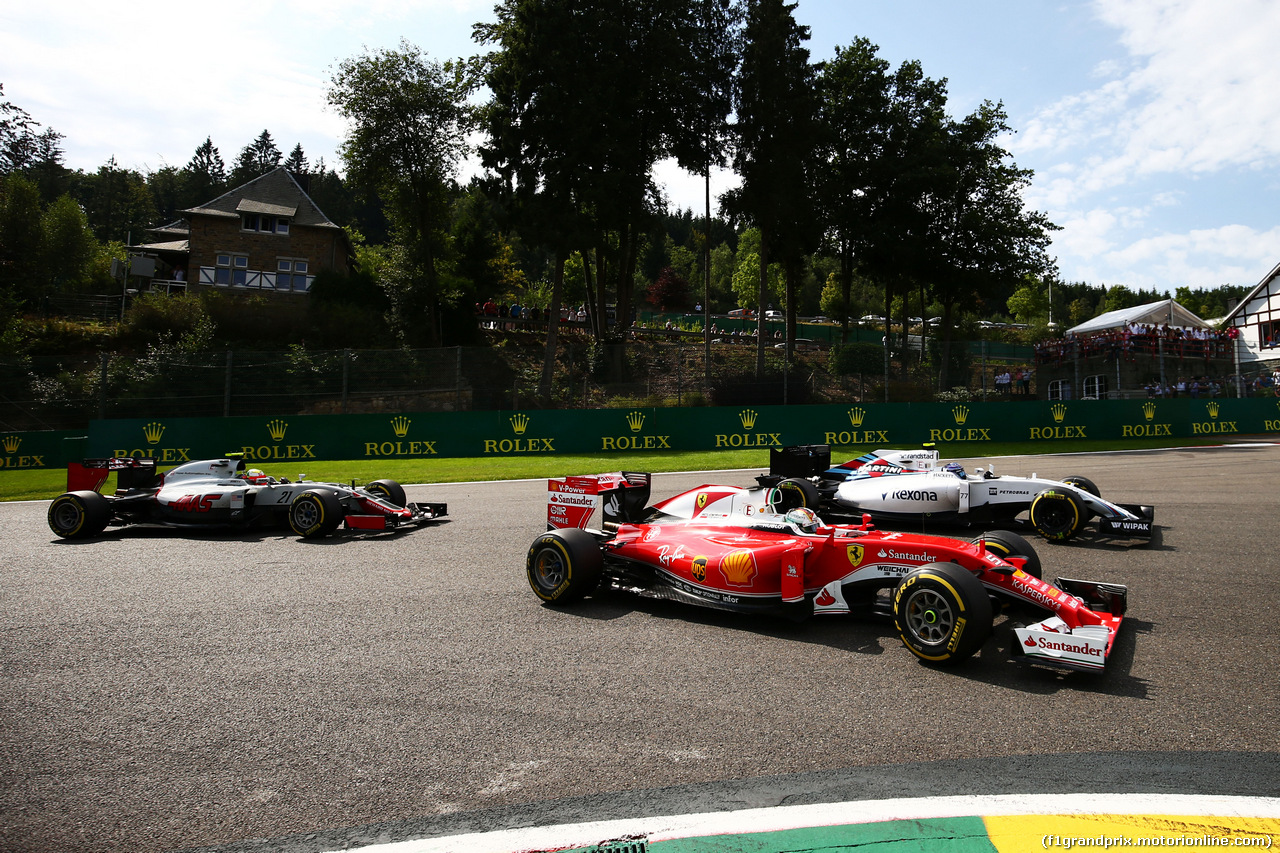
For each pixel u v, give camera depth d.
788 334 37.00
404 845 2.74
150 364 25.94
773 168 29.84
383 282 35.88
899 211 34.06
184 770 3.42
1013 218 34.56
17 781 3.36
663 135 32.28
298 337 32.38
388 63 34.25
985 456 20.89
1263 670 4.36
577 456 22.02
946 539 5.29
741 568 5.54
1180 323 45.22
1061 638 4.21
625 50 28.91
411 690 4.34
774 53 29.72
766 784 3.13
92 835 2.90
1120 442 24.25
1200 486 12.94
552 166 27.28
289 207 39.09
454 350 28.83
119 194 98.31
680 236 141.62
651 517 7.13
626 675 4.51
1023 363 35.88
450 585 6.93
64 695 4.37
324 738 3.72
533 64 27.41
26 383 25.31
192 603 6.44
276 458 21.80
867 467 10.32
